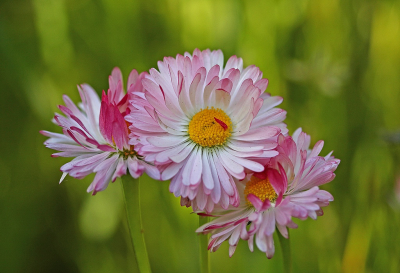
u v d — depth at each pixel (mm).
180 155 270
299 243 345
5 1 375
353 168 361
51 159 366
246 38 365
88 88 292
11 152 367
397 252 344
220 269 343
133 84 281
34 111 360
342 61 374
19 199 361
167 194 346
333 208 356
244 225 265
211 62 282
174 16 371
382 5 372
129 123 278
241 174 266
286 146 270
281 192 265
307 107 366
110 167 270
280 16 368
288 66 366
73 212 361
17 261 352
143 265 277
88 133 274
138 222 275
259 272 334
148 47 370
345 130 365
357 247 349
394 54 373
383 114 369
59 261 357
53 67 362
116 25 365
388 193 350
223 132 274
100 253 352
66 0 367
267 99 279
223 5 366
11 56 357
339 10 376
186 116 278
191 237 346
